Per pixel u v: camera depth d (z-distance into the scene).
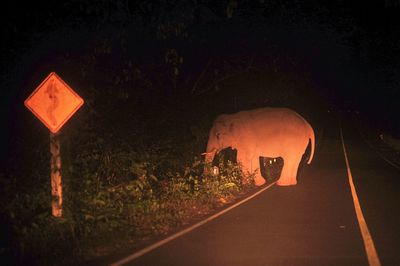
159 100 15.03
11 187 9.05
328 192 15.90
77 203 9.96
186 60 18.59
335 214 12.06
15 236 8.68
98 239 9.31
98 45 10.53
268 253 8.40
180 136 15.96
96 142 10.60
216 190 14.56
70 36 10.97
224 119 17.97
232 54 19.62
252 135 17.67
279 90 26.08
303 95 33.31
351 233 9.95
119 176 11.90
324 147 42.12
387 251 8.49
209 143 17.72
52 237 8.73
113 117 11.39
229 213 12.24
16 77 10.46
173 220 11.41
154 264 7.80
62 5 9.51
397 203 13.70
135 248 8.91
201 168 16.98
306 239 9.43
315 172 22.34
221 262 7.88
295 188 16.89
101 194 10.41
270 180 19.30
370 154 34.34
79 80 10.66
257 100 24.34
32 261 7.99
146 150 12.93
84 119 10.41
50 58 10.72
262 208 12.95
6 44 9.37
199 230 10.31
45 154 9.60
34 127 9.96
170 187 13.70
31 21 9.46
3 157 9.85
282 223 10.99
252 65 21.17
